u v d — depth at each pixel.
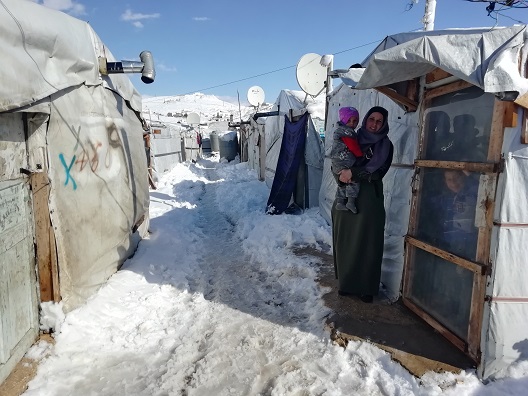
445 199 3.06
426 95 3.29
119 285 4.12
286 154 8.53
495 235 2.41
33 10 2.54
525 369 2.50
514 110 2.28
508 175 2.33
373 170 3.31
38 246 2.99
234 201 9.80
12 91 2.24
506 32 2.12
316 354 3.01
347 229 3.57
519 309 2.46
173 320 3.58
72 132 3.31
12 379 2.52
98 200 3.88
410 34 3.50
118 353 3.01
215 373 2.77
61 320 3.08
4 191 2.47
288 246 5.68
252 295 4.18
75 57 3.18
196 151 28.66
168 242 6.02
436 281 3.18
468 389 2.45
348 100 5.98
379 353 2.89
